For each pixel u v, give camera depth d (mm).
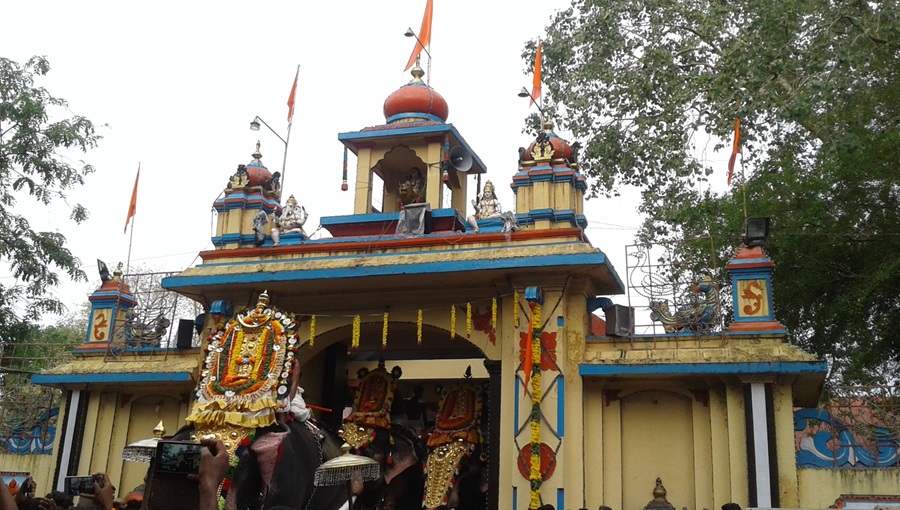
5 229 16391
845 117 13672
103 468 13992
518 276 12086
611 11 16172
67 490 6094
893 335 15023
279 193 14461
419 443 13203
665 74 15906
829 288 15617
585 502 11258
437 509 12320
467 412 13086
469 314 12312
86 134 16812
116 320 14773
